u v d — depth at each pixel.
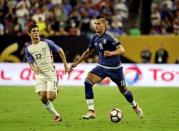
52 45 38.66
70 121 40.62
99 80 38.81
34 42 38.69
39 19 78.44
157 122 40.38
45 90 38.47
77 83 66.62
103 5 83.62
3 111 45.94
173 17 83.62
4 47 74.81
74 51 73.56
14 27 79.38
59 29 78.56
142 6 86.44
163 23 83.00
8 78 68.12
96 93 58.81
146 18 86.81
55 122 39.78
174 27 81.62
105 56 38.19
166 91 60.81
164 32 82.31
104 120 41.09
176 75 66.00
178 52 73.38
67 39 73.50
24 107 48.31
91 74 38.78
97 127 37.84
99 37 38.53
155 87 64.94
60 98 54.41
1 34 76.00
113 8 87.44
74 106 49.03
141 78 66.50
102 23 38.28
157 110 46.69
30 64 39.00
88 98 38.56
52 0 84.00
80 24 79.12
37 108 47.62
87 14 80.75
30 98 54.72
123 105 49.69
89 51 39.62
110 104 50.41
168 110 46.69
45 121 40.62
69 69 39.25
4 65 68.38
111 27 79.81
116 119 39.28
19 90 61.88
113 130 36.69
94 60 71.81
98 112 45.47
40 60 38.50
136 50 74.19
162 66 66.31
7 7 81.25
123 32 80.50
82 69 66.75
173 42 73.50
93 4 84.94
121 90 39.41
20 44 74.50
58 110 46.53
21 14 80.31
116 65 38.59
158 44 73.69
